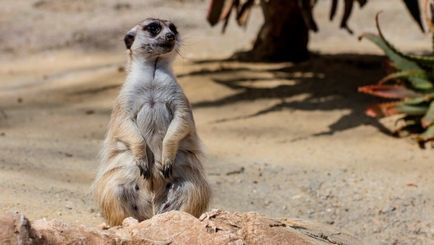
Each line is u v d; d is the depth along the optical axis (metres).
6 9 21.58
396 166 11.02
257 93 14.38
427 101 12.15
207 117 13.34
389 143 11.98
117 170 8.08
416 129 12.32
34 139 12.46
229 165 11.19
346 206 9.93
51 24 20.66
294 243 6.91
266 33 16.44
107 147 8.26
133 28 8.54
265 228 6.95
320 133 12.45
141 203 8.08
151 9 21.19
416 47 18.30
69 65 18.50
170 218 6.82
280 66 16.11
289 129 12.66
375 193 10.20
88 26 20.45
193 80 15.19
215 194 10.13
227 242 6.63
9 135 12.71
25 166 10.68
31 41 20.02
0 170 10.27
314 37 19.50
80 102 15.20
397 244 9.20
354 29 20.06
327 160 11.32
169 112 8.26
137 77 8.30
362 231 9.39
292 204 9.99
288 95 14.22
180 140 8.10
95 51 19.48
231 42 19.02
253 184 10.55
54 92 16.02
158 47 8.26
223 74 15.48
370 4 21.38
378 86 12.43
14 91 16.33
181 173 8.14
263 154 11.64
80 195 9.63
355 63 16.28
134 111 8.22
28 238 6.04
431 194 10.10
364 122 12.82
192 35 19.50
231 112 13.52
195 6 21.50
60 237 6.24
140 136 8.04
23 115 14.27
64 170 10.77
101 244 6.36
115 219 8.05
